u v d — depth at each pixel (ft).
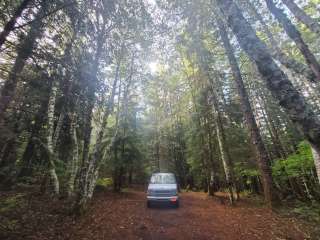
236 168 68.13
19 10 19.36
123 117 63.10
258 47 8.98
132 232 27.35
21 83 22.63
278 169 54.39
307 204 42.45
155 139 122.93
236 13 10.03
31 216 28.30
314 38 44.11
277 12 29.32
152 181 49.96
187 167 116.47
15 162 53.31
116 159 65.82
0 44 18.90
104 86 30.94
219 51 59.77
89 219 31.07
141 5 34.17
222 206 44.24
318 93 54.95
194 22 44.14
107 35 33.53
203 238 25.43
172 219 34.30
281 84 8.13
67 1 21.98
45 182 44.37
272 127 73.51
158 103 116.06
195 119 77.51
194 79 68.95
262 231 26.66
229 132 69.67
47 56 21.48
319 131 7.09
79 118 38.37
